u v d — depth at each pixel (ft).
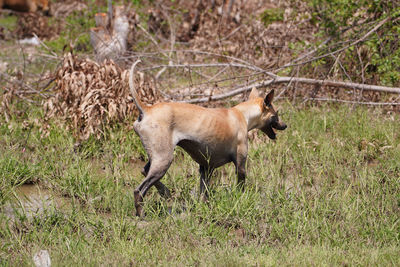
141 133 29.43
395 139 44.42
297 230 28.19
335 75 52.54
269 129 34.94
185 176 36.35
